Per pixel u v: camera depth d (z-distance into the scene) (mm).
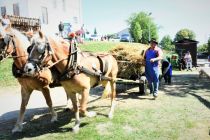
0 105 9617
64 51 5844
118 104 8742
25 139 6023
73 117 7508
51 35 5809
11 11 30312
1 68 15195
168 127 6516
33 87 6531
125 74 9820
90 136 6016
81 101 6082
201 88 11734
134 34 73750
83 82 6004
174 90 11266
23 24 22859
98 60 6973
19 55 6066
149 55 9289
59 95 11055
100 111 7973
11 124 7293
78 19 36844
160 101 9094
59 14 33281
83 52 6816
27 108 8969
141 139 5848
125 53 9758
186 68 22000
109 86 7586
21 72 6109
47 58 5562
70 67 5809
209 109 8023
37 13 30297
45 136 6152
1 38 5887
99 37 42438
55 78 6320
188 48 25000
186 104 8648
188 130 6309
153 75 9289
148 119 7121
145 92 10148
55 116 7168
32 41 5582
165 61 12820
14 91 12125
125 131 6309
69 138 5973
